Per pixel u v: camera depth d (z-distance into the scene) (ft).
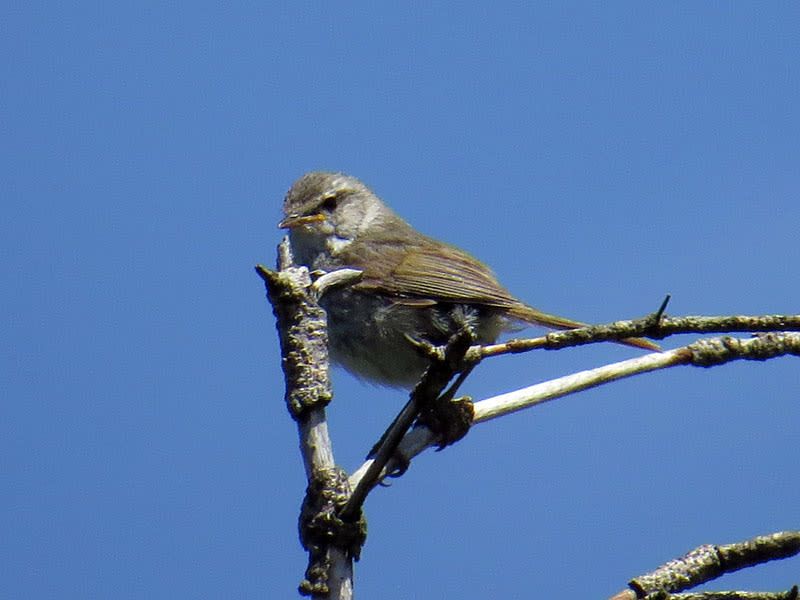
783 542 23.18
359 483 20.97
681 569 22.99
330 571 21.02
